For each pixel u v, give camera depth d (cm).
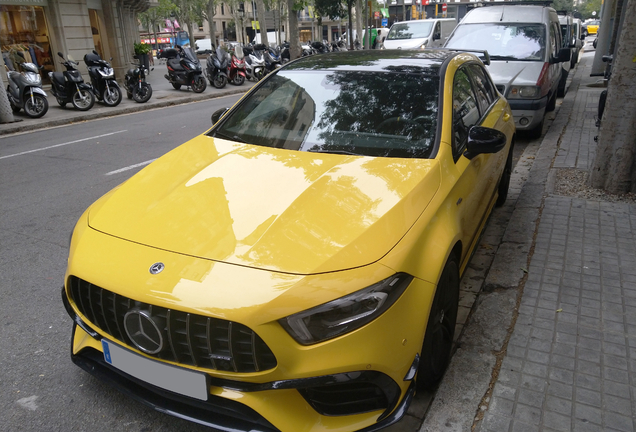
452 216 258
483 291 349
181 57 1648
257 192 243
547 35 856
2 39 1577
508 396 248
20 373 277
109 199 262
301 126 316
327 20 7681
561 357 276
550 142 728
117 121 1170
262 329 184
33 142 929
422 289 216
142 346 202
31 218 514
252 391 192
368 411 204
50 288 370
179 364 198
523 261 385
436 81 330
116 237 224
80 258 220
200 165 283
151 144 877
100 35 2020
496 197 453
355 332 191
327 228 215
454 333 299
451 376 267
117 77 2088
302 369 188
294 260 199
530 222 453
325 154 287
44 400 257
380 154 286
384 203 234
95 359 231
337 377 190
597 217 457
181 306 188
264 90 362
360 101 323
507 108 487
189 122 1110
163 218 230
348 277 195
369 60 368
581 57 2456
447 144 291
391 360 200
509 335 301
